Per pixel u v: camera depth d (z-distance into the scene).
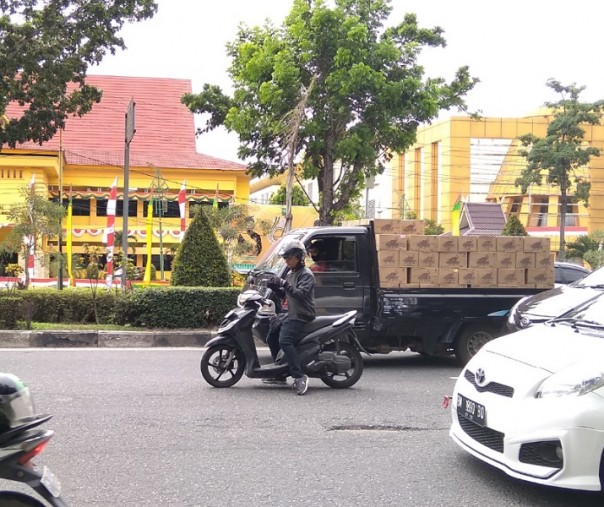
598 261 38.16
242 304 8.35
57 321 13.12
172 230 32.16
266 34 19.03
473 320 9.89
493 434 4.86
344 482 5.08
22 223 15.77
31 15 16.25
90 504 4.56
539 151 38.94
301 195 39.28
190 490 4.86
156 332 11.84
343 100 17.83
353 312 8.49
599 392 4.43
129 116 14.72
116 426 6.43
